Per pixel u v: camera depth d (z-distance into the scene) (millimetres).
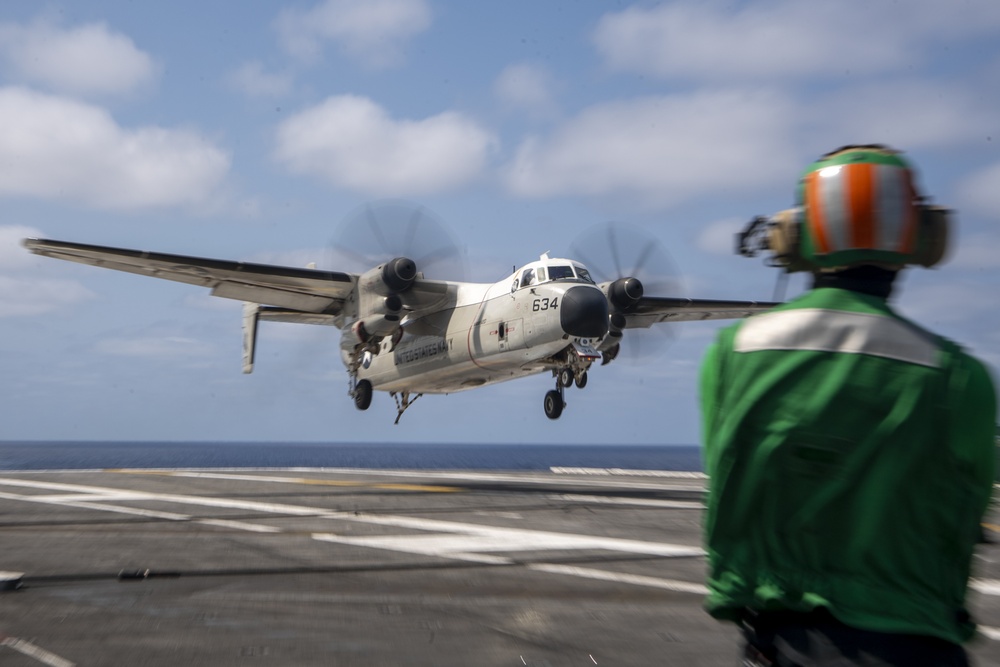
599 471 36781
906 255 1921
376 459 173625
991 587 7215
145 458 146875
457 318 23531
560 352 21094
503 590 6664
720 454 1934
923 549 1850
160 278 23156
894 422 1796
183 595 6305
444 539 9836
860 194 1889
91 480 21656
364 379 27891
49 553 8398
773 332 1916
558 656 4668
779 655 1937
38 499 15227
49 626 5195
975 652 4840
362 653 4660
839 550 1855
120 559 8023
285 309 27656
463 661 4547
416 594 6461
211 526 11008
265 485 20406
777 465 1861
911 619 1826
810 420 1824
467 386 25625
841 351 1850
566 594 6516
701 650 4832
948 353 1845
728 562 1984
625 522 12242
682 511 14242
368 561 8086
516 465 125438
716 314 28031
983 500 1860
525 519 12438
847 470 1807
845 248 1915
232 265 22188
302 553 8578
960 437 1811
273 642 4871
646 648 4859
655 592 6617
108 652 4594
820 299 1943
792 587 1889
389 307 22656
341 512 13148
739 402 1910
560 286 20453
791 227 2047
